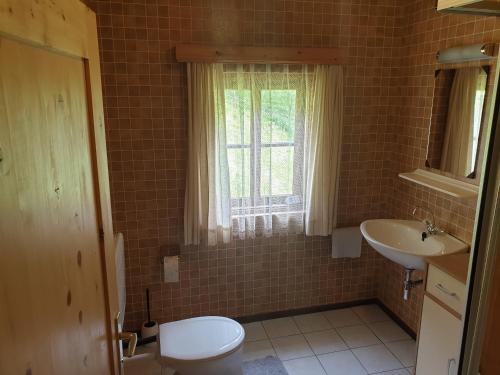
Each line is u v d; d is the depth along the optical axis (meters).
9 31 0.53
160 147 2.46
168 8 2.29
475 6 0.99
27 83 0.59
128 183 2.47
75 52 0.85
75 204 0.83
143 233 2.57
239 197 2.62
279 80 2.51
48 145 0.67
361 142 2.79
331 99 2.57
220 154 2.49
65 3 0.78
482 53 1.95
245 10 2.40
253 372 2.43
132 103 2.36
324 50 2.48
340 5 2.53
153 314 2.74
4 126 0.51
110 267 1.14
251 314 2.94
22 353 0.55
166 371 2.12
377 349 2.64
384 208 2.96
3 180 0.51
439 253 2.09
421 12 2.46
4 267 0.51
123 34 2.26
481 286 0.73
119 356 1.23
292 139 2.62
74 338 0.79
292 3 2.45
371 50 2.65
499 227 0.69
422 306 2.01
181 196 2.56
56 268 0.70
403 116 2.69
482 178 0.71
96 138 1.01
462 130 2.15
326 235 2.79
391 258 2.21
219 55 2.33
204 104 2.39
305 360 2.54
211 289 2.80
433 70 2.38
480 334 0.74
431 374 1.96
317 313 3.06
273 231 2.77
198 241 2.58
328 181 2.68
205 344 2.04
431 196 2.46
